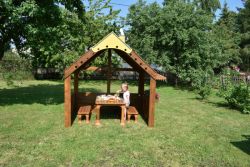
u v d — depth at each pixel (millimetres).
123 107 8961
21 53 14000
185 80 21672
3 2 9781
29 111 10656
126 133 7961
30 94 15469
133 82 26500
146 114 10023
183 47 20750
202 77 20312
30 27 10812
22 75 24984
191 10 20859
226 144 7246
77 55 21750
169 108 12391
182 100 14969
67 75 8320
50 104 12297
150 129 8516
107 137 7500
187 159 6125
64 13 11844
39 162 5727
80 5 13258
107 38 8172
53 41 12055
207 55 21031
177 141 7355
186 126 9055
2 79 22469
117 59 24375
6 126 8328
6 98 13727
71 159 5914
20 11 10078
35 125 8539
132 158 6082
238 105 12500
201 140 7527
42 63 25594
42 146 6645
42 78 27672
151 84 8664
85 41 22891
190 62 20812
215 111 11914
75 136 7500
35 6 10328
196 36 19984
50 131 7922
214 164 5926
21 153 6188
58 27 12039
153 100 8711
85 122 9180
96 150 6457
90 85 22484
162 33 21172
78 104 11469
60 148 6527
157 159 6074
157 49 21906
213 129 8781
